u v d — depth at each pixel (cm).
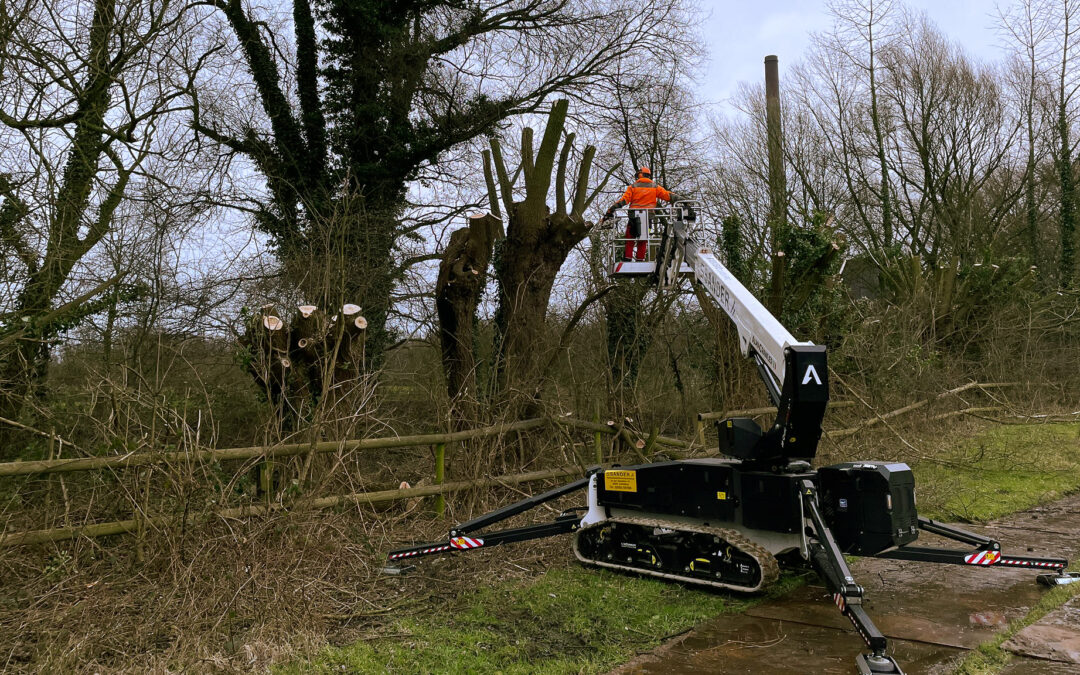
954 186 2856
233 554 568
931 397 1522
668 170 1977
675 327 1282
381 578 656
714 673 470
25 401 671
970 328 2109
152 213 954
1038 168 2966
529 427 934
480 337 1204
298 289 1017
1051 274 2955
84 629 491
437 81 1722
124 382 659
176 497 605
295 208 1538
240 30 1591
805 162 2869
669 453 1071
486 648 511
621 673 472
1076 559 735
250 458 697
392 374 1215
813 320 1452
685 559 649
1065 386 2120
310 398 812
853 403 1428
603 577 671
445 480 883
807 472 623
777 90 2750
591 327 1267
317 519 675
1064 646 501
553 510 897
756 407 1290
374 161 1667
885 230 2902
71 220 831
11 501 606
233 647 495
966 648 504
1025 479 1129
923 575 688
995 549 624
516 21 1856
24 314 765
